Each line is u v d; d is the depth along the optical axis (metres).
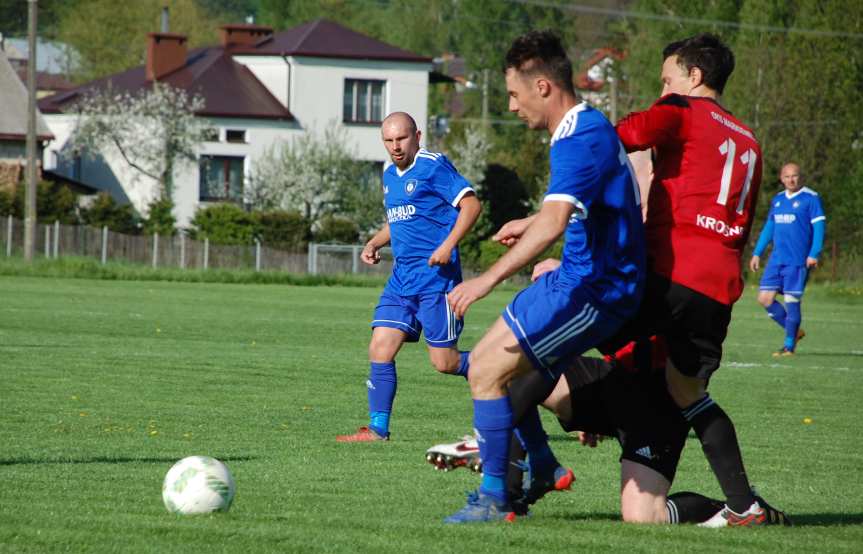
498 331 13.58
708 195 13.86
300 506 14.79
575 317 13.33
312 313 63.44
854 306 91.06
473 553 11.81
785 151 133.00
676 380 14.34
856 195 134.38
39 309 57.75
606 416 14.80
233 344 43.69
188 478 13.70
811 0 138.88
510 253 12.88
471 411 27.56
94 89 144.25
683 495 14.72
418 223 22.94
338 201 140.00
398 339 23.02
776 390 33.84
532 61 13.41
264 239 120.25
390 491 16.50
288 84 148.75
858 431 25.80
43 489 15.55
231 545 11.91
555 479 14.64
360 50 151.38
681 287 13.72
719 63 14.62
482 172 156.62
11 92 138.25
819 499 17.16
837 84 136.00
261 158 141.12
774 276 46.19
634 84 166.62
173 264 114.31
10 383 29.78
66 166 148.00
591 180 12.95
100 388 29.48
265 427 23.95
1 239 109.31
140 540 12.07
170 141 137.50
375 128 152.38
